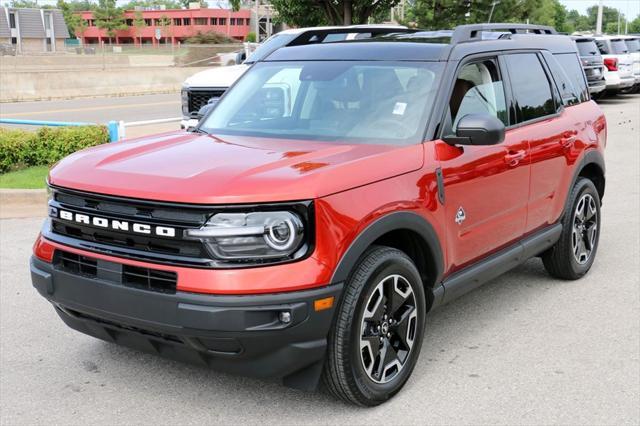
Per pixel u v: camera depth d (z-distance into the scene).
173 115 20.58
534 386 4.28
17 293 5.89
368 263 3.80
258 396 4.16
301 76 4.99
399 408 4.02
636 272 6.46
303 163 3.84
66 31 82.69
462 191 4.47
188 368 4.54
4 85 26.45
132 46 48.81
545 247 5.66
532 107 5.45
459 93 4.64
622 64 25.41
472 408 4.02
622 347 4.84
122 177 3.77
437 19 24.39
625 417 3.91
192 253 3.52
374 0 20.20
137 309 3.59
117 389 4.26
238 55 15.14
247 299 3.43
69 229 3.94
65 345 4.89
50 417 3.94
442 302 4.52
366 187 3.81
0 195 8.91
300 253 3.54
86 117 19.98
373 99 4.62
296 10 20.62
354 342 3.75
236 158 3.98
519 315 5.43
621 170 11.62
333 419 3.90
